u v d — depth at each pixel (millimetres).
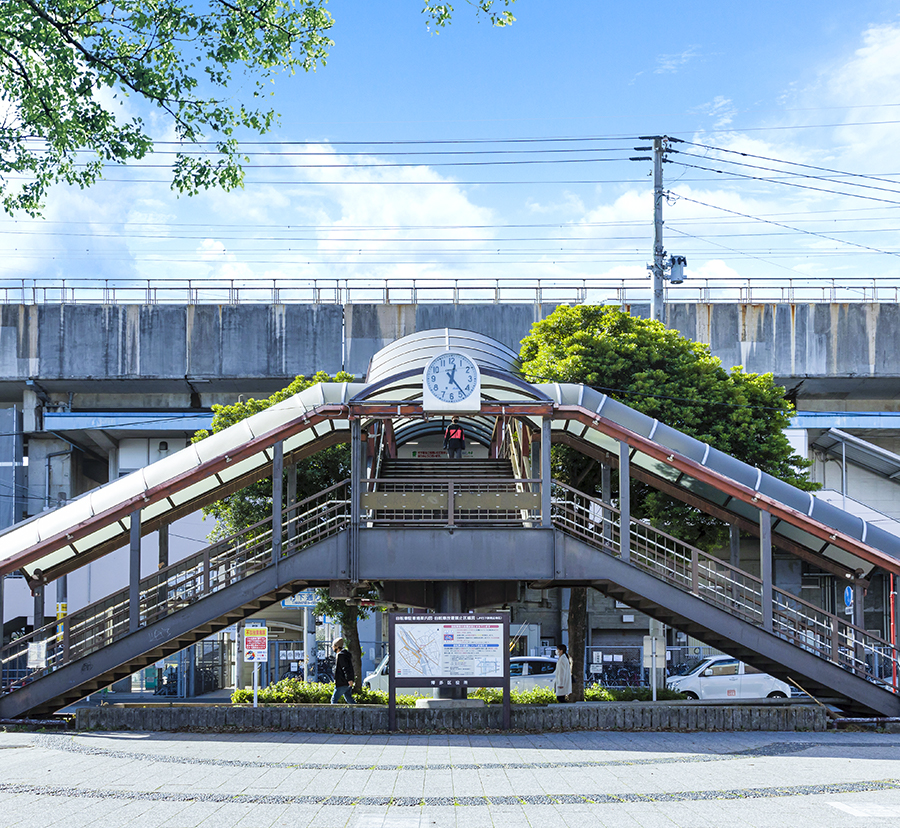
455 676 16094
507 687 16078
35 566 20984
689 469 19062
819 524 18844
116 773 11750
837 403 54438
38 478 52781
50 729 16891
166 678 34094
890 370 51125
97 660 18219
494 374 19297
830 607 37500
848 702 18922
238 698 24750
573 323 28234
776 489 20562
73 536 18359
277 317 51938
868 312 51344
